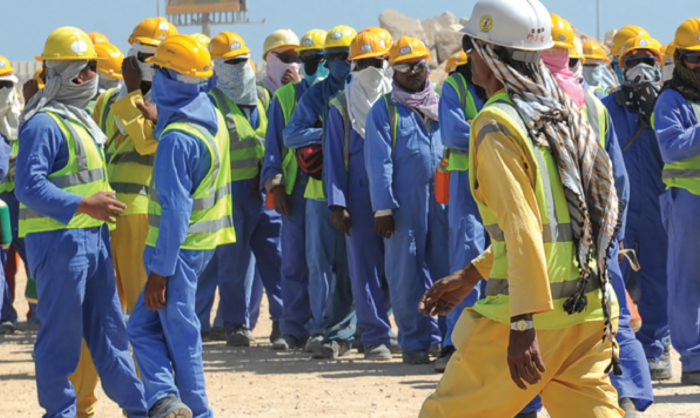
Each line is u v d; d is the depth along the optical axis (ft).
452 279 35.42
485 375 32.58
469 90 64.23
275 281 83.20
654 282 67.00
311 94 76.28
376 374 67.72
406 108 70.54
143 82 61.21
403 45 70.23
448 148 65.31
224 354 78.23
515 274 30.58
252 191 80.69
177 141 47.98
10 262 95.35
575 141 32.24
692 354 62.23
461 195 64.44
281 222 82.17
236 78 79.20
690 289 61.57
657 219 67.31
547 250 31.45
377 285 73.82
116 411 56.90
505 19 32.14
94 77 50.19
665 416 52.80
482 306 32.73
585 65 97.19
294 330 80.33
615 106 68.39
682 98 60.29
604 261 32.35
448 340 67.31
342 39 75.36
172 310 48.47
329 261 75.92
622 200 52.90
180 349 48.57
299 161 75.87
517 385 31.32
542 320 31.73
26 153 48.11
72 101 49.90
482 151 31.32
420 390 61.46
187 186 48.19
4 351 82.12
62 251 48.26
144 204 59.57
